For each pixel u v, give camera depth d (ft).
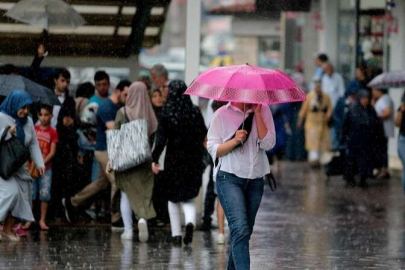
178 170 80.12
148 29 104.83
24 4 96.84
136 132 82.94
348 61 177.47
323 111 159.33
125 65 105.09
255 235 88.99
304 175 150.92
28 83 88.74
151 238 85.76
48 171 89.61
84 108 94.63
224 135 61.26
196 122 79.97
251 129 61.05
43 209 90.22
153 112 85.46
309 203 116.06
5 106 80.38
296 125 175.52
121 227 91.40
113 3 102.89
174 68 214.07
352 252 79.41
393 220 101.40
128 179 83.56
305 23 202.39
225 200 60.80
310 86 179.01
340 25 182.39
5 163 78.23
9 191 79.25
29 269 69.36
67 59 104.12
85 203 92.79
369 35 157.58
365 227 95.55
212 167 90.84
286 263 73.51
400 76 123.03
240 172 60.75
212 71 60.90
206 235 88.53
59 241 83.35
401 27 152.87
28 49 102.89
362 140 133.69
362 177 134.51
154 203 92.32
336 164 138.51
